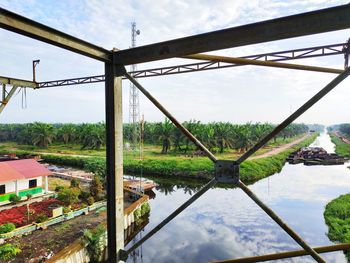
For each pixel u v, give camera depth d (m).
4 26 1.94
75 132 55.50
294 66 4.53
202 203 22.41
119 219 2.55
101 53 2.48
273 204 21.47
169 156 41.62
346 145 67.06
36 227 13.28
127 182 26.25
